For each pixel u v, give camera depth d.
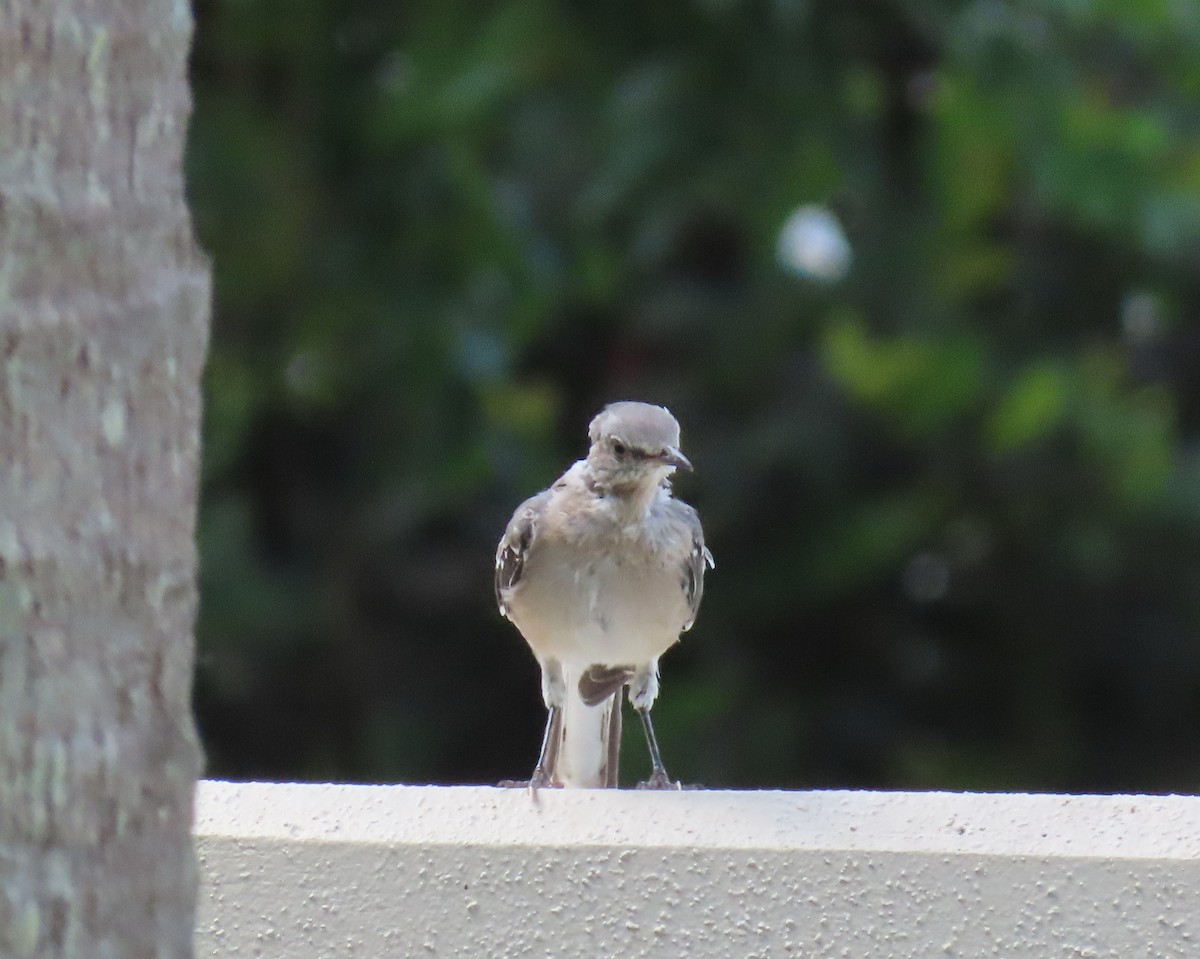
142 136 3.83
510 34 13.38
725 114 13.83
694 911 5.52
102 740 3.76
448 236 13.80
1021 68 13.87
